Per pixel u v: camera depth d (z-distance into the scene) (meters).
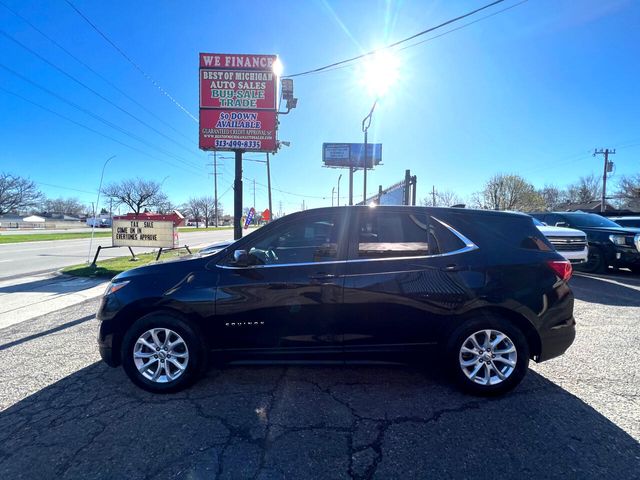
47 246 20.69
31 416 2.80
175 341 3.18
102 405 2.96
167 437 2.53
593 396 3.08
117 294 3.20
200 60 10.75
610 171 42.81
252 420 2.74
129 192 74.19
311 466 2.24
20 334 4.77
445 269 3.12
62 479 2.13
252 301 3.12
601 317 5.37
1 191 65.88
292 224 3.37
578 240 8.50
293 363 3.17
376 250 3.21
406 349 3.16
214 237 33.62
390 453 2.36
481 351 3.09
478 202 56.81
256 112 10.91
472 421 2.72
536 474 2.16
